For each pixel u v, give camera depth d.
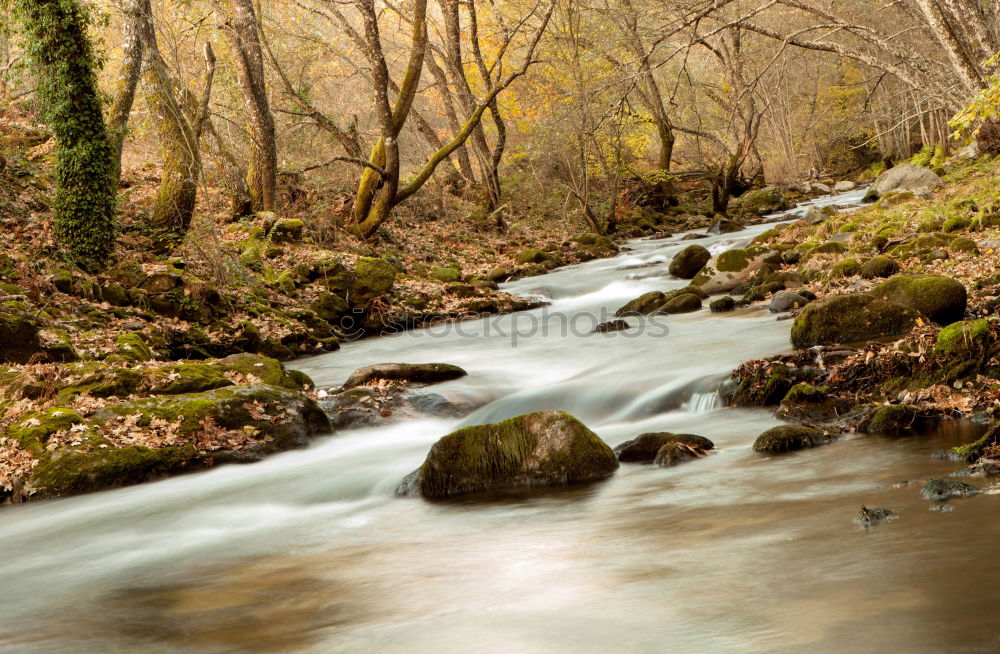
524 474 6.81
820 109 47.56
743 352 10.47
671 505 5.54
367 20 23.30
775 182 45.31
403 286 20.11
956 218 16.09
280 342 16.16
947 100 17.38
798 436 6.69
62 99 16.47
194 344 14.93
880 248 15.55
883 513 4.52
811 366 8.55
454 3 29.47
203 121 22.84
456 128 33.50
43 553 6.33
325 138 29.81
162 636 4.23
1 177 19.05
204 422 9.14
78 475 8.14
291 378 12.02
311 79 30.36
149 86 20.28
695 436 7.16
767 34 18.17
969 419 6.67
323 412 10.00
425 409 10.41
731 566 4.11
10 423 8.96
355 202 24.61
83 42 16.92
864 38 18.30
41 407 9.45
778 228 21.45
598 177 33.59
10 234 16.47
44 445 8.48
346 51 30.73
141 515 7.19
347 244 22.70
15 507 7.84
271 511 7.08
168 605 4.78
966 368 7.26
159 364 12.58
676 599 3.76
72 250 16.38
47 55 16.56
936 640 2.96
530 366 12.50
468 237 27.75
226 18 23.27
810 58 35.31
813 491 5.34
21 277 14.09
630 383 9.80
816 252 15.96
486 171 30.59
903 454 5.96
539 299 20.55
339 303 18.39
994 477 5.00
